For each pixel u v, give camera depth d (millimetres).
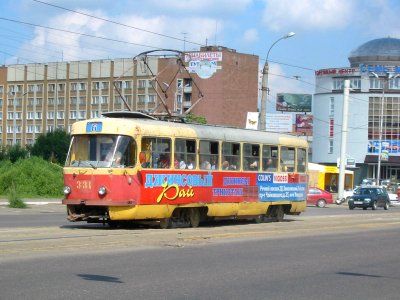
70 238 15492
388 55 97938
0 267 11125
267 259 13648
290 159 25562
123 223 20391
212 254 14078
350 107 95812
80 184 18656
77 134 19156
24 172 42000
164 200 19531
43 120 108688
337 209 45219
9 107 112125
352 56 100625
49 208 33312
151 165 19156
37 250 13242
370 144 95188
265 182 24016
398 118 94438
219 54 98000
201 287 10062
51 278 10219
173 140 19938
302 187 26234
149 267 11828
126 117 20047
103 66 103062
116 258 12773
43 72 109062
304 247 16281
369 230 22547
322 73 99062
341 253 15266
